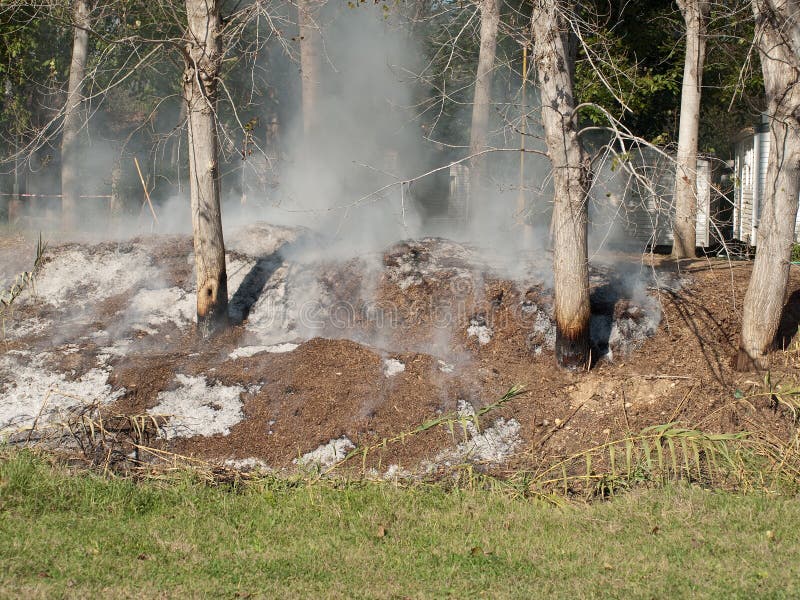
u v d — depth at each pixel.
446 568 7.24
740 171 27.84
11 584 6.43
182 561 7.17
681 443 9.74
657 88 21.56
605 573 7.21
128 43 12.44
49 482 8.40
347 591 6.71
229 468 9.57
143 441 9.82
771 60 10.89
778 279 11.50
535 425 10.47
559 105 11.10
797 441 10.02
